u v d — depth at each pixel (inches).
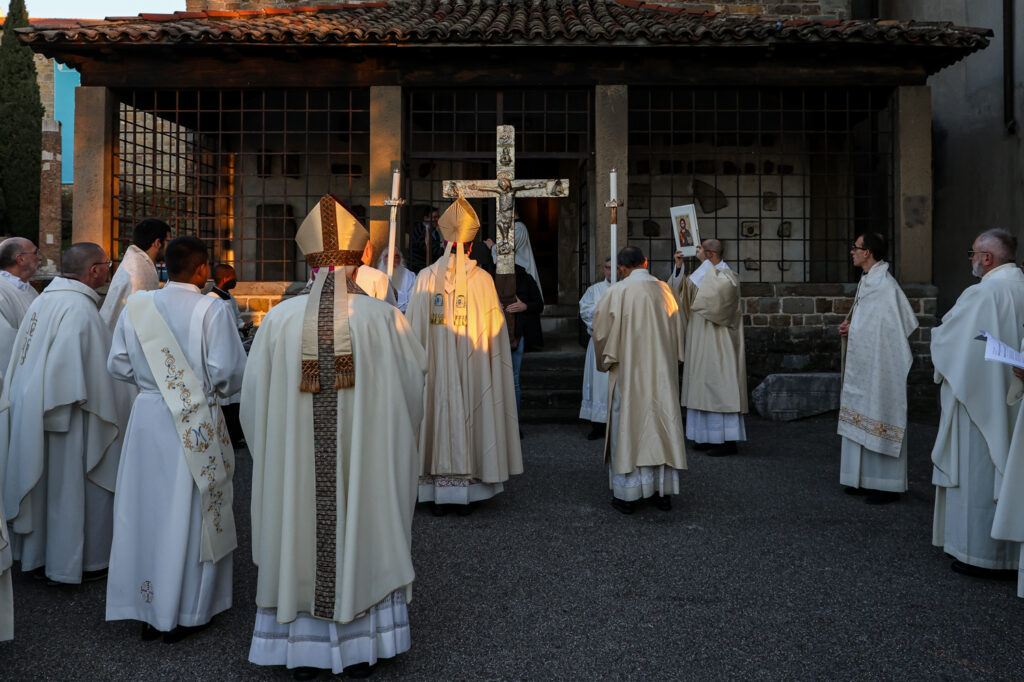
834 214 506.3
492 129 520.7
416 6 490.9
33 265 210.5
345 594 121.6
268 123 511.5
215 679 129.9
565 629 149.5
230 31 374.9
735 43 378.9
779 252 511.5
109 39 374.6
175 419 141.8
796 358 397.4
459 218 226.1
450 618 154.3
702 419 304.7
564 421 363.3
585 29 379.2
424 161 527.5
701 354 301.7
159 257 197.0
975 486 176.4
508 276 301.6
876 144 472.1
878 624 152.0
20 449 167.0
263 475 128.7
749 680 130.0
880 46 382.6
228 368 145.1
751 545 198.2
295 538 124.4
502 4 490.0
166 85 398.3
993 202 419.8
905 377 229.5
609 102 397.7
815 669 133.9
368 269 158.9
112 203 404.5
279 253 519.2
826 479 265.6
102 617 155.6
